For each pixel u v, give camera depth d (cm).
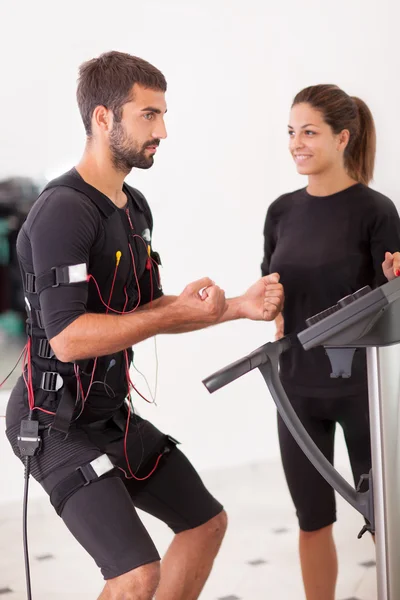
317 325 151
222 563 345
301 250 255
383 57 421
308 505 254
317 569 255
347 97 256
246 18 473
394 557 163
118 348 191
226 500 433
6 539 388
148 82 202
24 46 455
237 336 492
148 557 188
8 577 341
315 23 451
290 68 466
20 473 440
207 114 479
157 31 466
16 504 435
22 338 520
